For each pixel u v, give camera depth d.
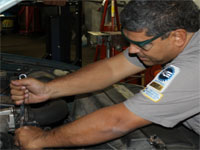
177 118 0.91
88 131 0.89
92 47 5.18
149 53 0.89
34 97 1.22
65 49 3.10
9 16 6.36
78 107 1.29
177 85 0.87
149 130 1.04
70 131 0.90
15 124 1.05
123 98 1.36
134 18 0.81
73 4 2.89
